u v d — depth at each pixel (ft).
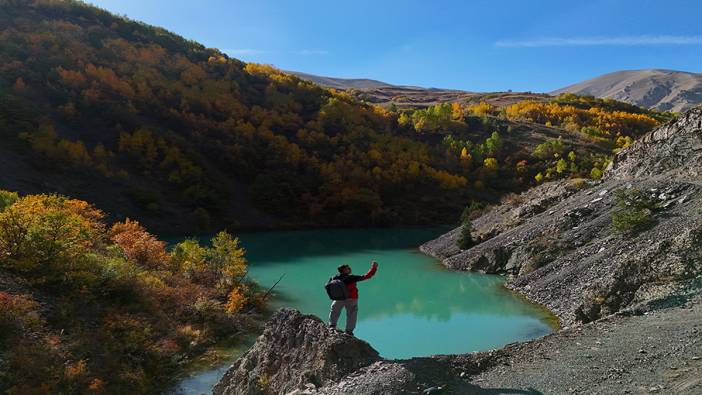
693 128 121.29
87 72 327.67
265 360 40.73
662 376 25.23
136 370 55.98
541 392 25.96
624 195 98.53
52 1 437.99
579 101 639.35
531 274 96.63
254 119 359.25
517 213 141.08
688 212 80.64
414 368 30.22
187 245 111.65
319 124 373.61
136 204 232.73
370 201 286.87
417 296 99.40
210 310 77.92
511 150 391.65
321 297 102.27
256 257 163.94
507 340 67.41
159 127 311.06
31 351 50.21
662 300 41.16
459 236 155.12
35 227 67.77
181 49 470.80
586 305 58.80
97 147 252.42
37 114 263.08
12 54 322.34
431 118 431.84
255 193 284.00
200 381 56.59
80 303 64.75
